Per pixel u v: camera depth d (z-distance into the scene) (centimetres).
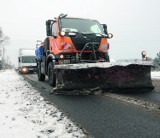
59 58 878
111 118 443
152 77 1419
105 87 744
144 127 384
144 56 852
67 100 637
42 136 347
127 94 714
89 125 403
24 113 491
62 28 920
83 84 738
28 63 2734
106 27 1013
